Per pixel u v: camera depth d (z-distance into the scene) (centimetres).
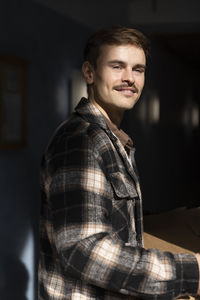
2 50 266
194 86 826
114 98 102
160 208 607
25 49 291
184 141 761
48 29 321
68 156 92
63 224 88
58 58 336
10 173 280
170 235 136
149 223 150
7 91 268
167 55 643
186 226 146
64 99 347
